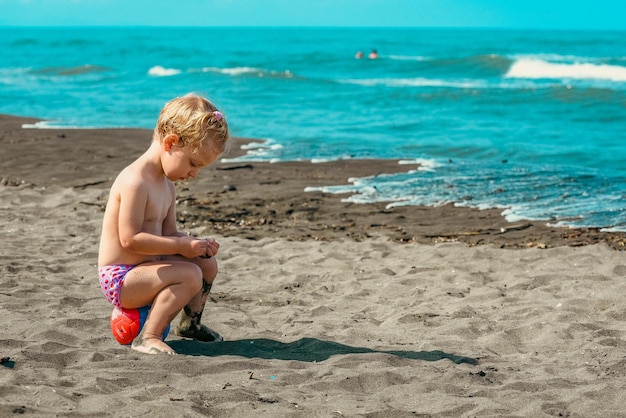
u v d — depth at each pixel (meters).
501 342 4.59
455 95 23.66
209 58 47.53
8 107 21.11
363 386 3.75
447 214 8.95
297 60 42.75
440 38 108.19
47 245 6.97
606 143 15.00
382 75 35.53
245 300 5.57
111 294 4.05
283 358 4.16
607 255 6.93
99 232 7.65
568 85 26.91
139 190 3.92
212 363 3.89
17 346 4.08
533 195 10.00
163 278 4.00
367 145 14.80
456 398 3.54
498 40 92.81
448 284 6.05
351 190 10.33
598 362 4.21
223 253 7.04
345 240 7.71
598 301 5.43
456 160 12.99
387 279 6.21
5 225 7.89
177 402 3.27
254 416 3.21
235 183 10.69
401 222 8.56
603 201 9.61
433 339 4.64
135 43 80.81
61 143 13.93
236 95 25.31
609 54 54.34
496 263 6.72
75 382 3.52
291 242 7.54
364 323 4.98
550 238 7.76
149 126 17.36
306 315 5.16
